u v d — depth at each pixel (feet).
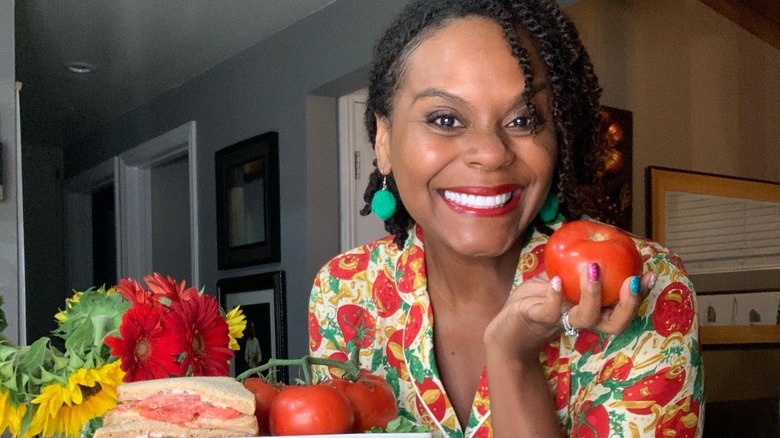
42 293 14.46
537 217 2.92
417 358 3.01
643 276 2.19
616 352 2.64
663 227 8.45
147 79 10.18
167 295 2.37
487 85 2.42
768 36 9.62
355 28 7.21
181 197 12.74
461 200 2.57
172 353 2.19
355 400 2.30
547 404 2.46
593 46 8.19
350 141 8.09
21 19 7.73
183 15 7.79
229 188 9.10
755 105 9.75
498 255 2.65
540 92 2.51
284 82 8.27
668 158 8.73
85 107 11.64
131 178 12.26
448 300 3.05
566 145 2.63
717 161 9.26
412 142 2.58
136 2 7.36
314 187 7.89
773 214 9.51
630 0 8.61
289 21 8.07
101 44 8.64
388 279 3.23
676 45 8.98
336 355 3.34
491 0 2.49
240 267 8.93
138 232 12.25
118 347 2.11
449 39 2.47
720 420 7.86
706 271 8.84
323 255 7.90
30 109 11.64
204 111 9.88
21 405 2.01
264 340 8.44
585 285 2.06
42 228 14.52
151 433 2.03
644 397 2.56
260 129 8.68
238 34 8.45
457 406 3.01
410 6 2.73
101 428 2.04
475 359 3.00
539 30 2.51
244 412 2.08
